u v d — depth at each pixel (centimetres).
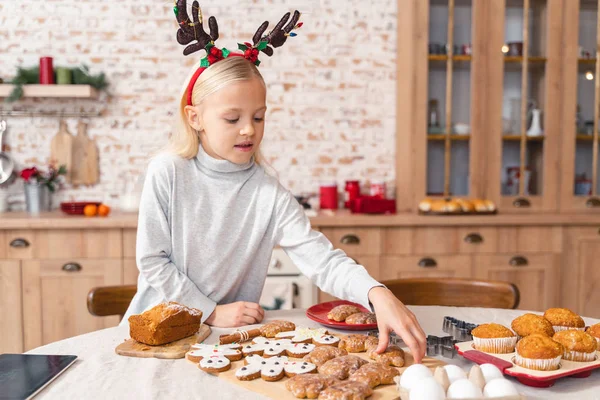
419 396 81
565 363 98
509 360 100
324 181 329
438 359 106
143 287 145
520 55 302
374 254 279
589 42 307
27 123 317
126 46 318
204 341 120
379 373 93
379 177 331
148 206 139
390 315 108
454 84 302
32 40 314
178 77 321
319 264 137
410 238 281
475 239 283
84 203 291
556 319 116
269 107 325
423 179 302
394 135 330
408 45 301
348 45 325
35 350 113
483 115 302
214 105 127
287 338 117
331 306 144
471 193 305
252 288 154
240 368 99
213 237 144
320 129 327
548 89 304
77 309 271
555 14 302
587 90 309
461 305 176
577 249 291
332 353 105
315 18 323
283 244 147
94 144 320
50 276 269
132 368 103
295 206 150
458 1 298
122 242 270
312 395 88
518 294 169
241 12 318
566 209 308
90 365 104
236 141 129
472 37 299
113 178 322
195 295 135
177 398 89
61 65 316
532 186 308
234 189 145
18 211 312
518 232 287
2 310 269
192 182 143
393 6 324
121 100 319
